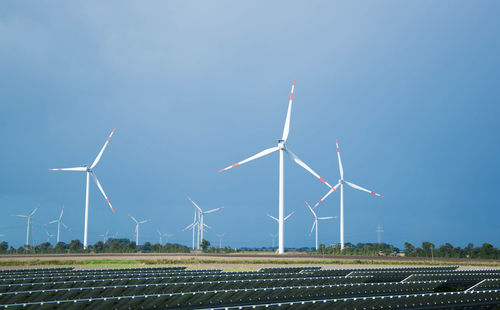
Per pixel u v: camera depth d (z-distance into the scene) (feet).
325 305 64.90
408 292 92.63
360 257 263.08
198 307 71.82
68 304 60.64
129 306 65.87
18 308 57.52
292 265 194.90
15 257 253.65
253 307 61.00
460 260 243.81
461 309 75.66
